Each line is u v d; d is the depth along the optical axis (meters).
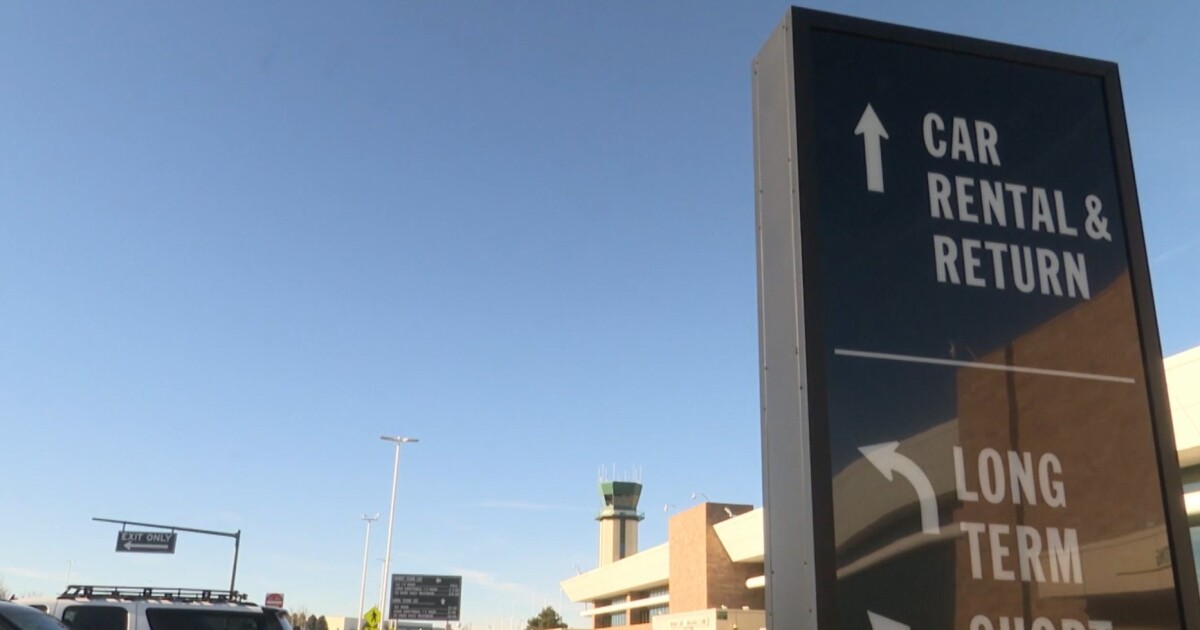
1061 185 5.08
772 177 5.09
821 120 4.92
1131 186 5.14
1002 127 5.12
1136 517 4.55
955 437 4.50
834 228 4.73
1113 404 4.73
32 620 9.12
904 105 5.04
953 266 4.79
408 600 74.62
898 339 4.60
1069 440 4.61
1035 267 4.89
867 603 4.17
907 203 4.86
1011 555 4.37
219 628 12.08
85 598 11.90
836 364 4.50
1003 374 4.65
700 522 51.53
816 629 4.09
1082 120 5.23
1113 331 4.86
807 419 4.38
